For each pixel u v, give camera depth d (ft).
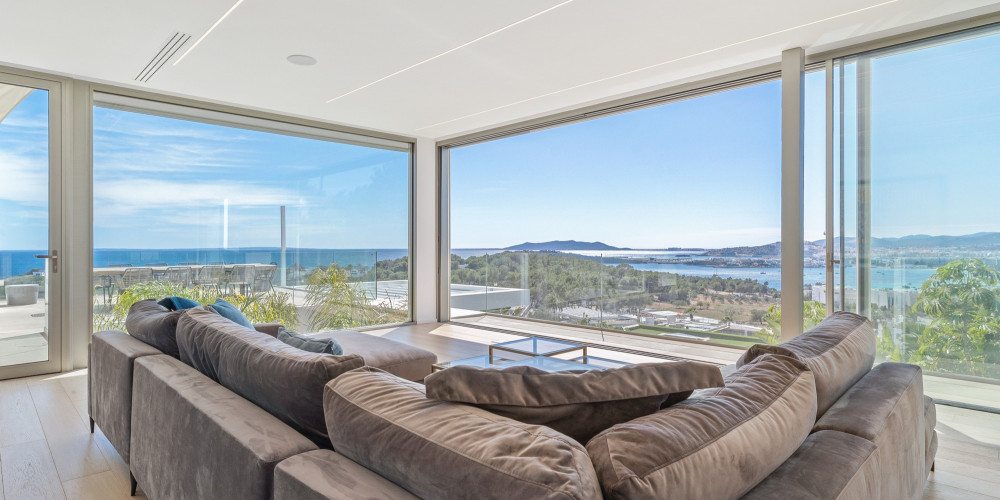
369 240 20.71
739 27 10.55
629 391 3.55
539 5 9.48
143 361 6.78
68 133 13.73
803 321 12.08
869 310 11.43
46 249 13.56
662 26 10.44
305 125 18.72
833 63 11.82
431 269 22.50
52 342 13.64
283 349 5.20
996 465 8.32
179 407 5.37
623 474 2.72
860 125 11.53
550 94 15.16
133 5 9.33
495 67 12.77
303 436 4.33
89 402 9.28
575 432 3.60
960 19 10.28
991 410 10.14
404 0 9.27
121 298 14.92
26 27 10.27
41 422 9.98
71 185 13.84
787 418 3.85
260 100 15.69
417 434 3.32
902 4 9.61
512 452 2.91
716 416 3.46
